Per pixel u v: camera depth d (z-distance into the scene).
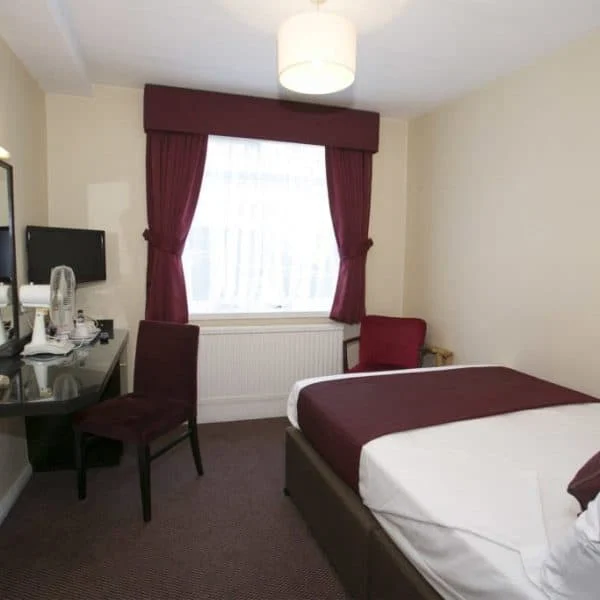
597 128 2.27
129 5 2.08
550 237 2.54
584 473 1.08
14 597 1.71
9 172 2.29
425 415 1.92
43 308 2.45
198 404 3.40
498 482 1.39
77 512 2.24
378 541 1.49
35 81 2.79
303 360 3.57
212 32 2.34
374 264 3.86
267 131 3.29
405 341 3.39
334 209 3.58
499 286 2.92
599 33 2.24
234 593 1.74
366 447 1.66
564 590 0.93
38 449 2.61
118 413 2.29
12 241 2.30
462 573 1.13
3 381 1.74
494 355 2.97
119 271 3.23
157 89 3.05
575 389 2.41
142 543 2.02
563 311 2.48
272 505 2.34
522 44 2.42
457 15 2.13
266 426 3.39
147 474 2.18
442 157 3.43
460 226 3.25
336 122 3.45
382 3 2.04
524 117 2.70
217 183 3.36
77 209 3.12
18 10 1.96
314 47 1.70
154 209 3.16
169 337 2.60
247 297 3.53
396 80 2.93
